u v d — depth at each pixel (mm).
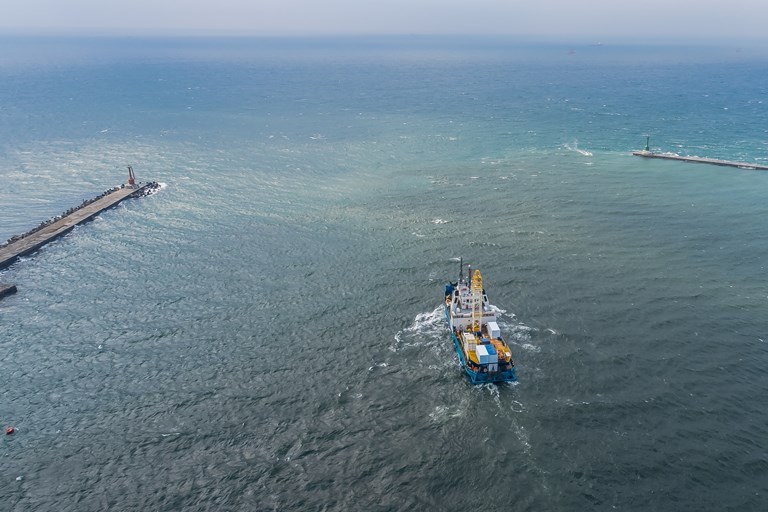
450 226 159625
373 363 99000
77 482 74750
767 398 86625
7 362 101375
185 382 94750
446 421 84375
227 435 82500
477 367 91312
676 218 161250
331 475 74938
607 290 120438
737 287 120062
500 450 78375
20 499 72188
